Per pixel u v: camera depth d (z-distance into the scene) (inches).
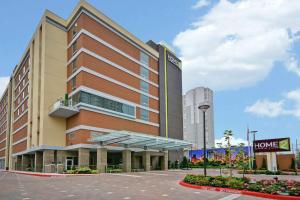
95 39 1843.0
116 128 1908.2
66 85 1878.7
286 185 563.5
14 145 2605.8
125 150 1720.0
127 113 2047.2
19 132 2426.2
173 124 2701.8
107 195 555.5
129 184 802.8
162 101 2573.8
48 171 1615.4
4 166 3152.1
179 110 2856.8
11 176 1362.0
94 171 1434.5
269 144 1801.2
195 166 2832.2
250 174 1502.2
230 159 757.3
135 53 2257.6
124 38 2129.7
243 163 758.5
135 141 1707.7
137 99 2201.0
